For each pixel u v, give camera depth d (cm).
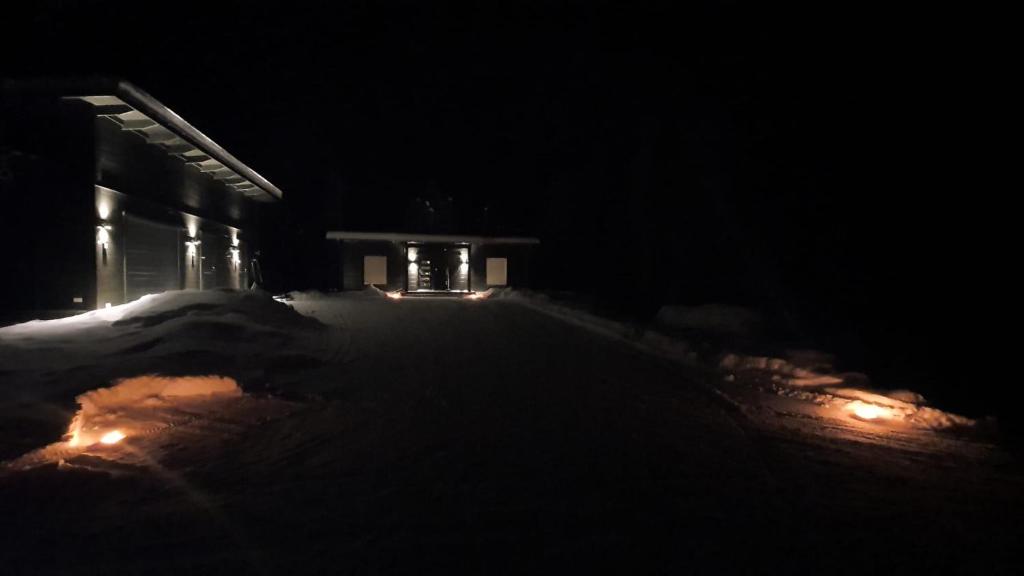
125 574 290
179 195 1590
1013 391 1028
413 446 507
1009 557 337
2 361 670
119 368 670
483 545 329
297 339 1020
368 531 344
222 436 521
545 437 545
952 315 1495
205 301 1044
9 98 1070
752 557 324
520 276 2573
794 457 516
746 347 1117
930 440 603
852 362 1171
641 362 982
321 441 517
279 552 316
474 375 834
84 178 1123
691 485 434
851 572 312
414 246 2558
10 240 1100
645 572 303
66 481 405
